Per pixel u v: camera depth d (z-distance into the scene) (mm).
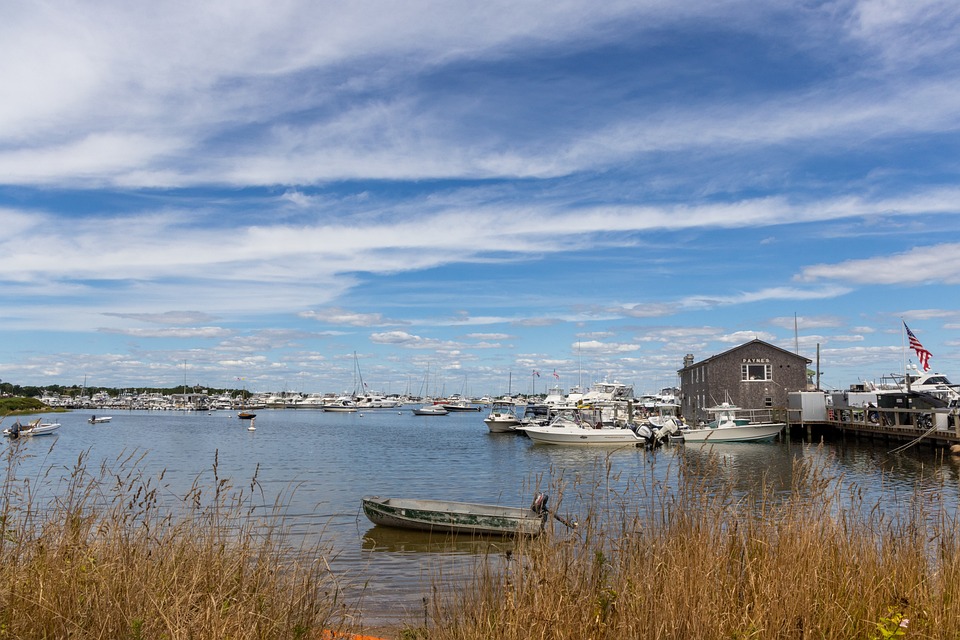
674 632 5172
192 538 6434
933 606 5727
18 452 7332
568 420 61469
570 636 5270
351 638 6469
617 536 6871
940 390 54156
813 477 7379
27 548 6055
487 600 6395
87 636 4977
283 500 22719
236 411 168625
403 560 14227
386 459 41406
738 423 50469
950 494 15602
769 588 5641
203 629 4883
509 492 26219
